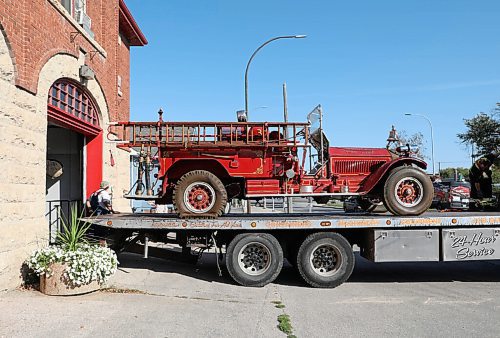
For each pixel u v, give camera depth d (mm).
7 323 5359
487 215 8445
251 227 7859
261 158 8750
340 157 9125
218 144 8562
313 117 9430
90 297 6664
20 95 7539
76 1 10867
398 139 9492
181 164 8742
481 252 7988
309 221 7852
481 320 5914
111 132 12766
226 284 8039
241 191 8961
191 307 6352
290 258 8695
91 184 12008
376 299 7094
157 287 7578
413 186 8625
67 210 12008
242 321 5754
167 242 8453
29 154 7805
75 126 10477
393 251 7957
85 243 7234
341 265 7883
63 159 12414
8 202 7043
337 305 6680
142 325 5441
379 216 8523
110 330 5223
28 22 7711
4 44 7098
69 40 9766
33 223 7824
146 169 8758
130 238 8594
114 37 13391
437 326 5641
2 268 6770
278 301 6855
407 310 6422
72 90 10430
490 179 10914
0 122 6938
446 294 7492
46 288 6723
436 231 8023
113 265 7199
